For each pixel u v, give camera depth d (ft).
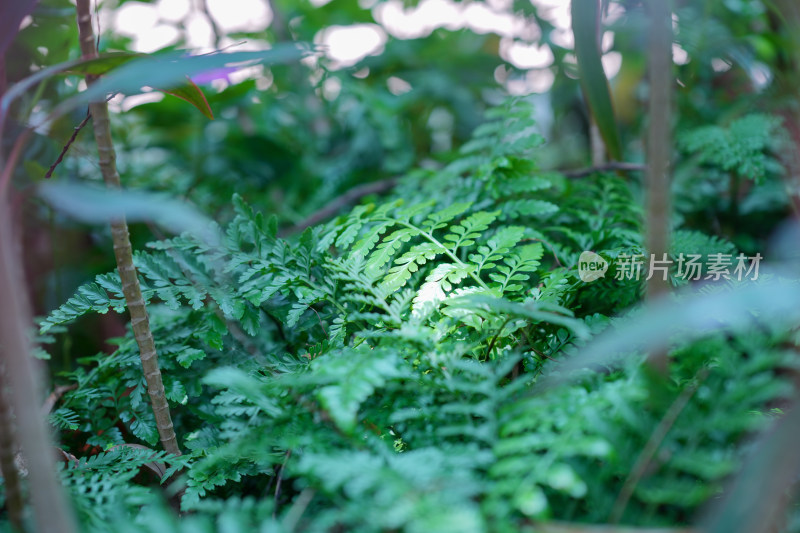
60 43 3.23
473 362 2.07
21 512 1.77
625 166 3.81
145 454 2.37
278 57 1.89
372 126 5.76
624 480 1.77
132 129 5.34
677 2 4.30
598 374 2.07
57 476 2.15
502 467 1.59
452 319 2.33
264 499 2.13
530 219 3.47
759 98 3.81
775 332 1.86
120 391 2.84
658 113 1.66
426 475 1.58
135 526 1.74
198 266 2.78
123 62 1.89
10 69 3.08
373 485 1.56
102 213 1.36
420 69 6.35
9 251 1.61
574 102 5.73
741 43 3.84
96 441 2.64
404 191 4.10
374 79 6.41
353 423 1.67
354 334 2.54
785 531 1.62
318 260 2.76
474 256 2.67
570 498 1.75
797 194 3.57
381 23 6.54
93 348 3.92
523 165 3.37
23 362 1.48
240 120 5.56
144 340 2.26
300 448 2.07
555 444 1.62
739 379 1.77
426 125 6.57
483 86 6.33
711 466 1.57
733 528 1.36
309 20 6.25
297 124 6.02
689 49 3.94
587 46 2.70
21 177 3.18
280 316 2.80
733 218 4.16
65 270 4.14
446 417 1.99
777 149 3.87
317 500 1.98
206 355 2.83
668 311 1.54
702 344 1.91
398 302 2.43
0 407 1.69
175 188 4.69
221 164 5.31
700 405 1.80
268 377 2.39
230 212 4.69
